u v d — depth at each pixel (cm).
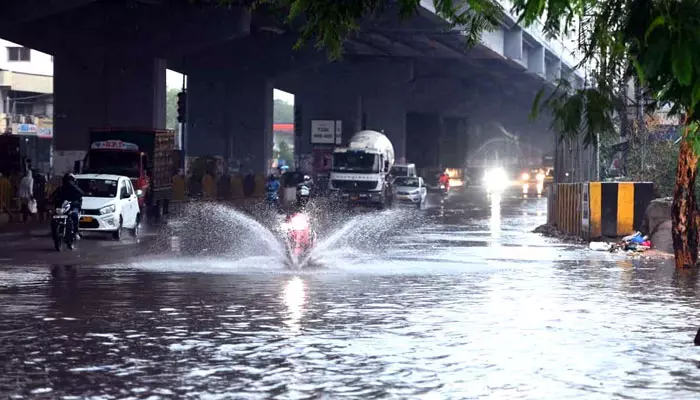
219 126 9894
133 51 6975
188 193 7538
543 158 14662
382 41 8988
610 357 1290
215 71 9888
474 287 2127
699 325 1574
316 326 1550
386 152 7544
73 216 3162
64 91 7144
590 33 1105
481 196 10112
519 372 1190
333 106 10925
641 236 3288
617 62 1111
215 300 1870
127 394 1064
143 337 1438
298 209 2744
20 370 1192
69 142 7156
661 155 3906
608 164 4325
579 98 1167
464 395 1062
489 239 3838
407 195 7300
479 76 12350
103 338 1429
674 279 2323
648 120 3869
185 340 1414
